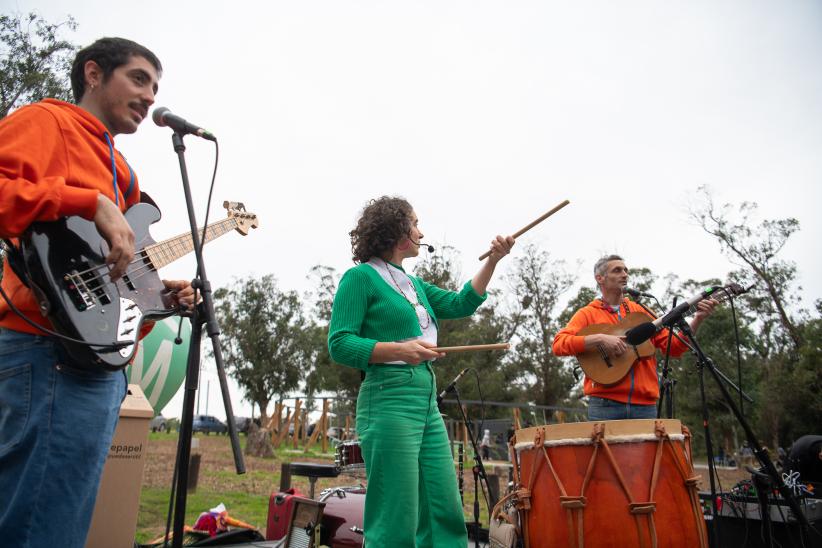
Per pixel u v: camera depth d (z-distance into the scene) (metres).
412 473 2.62
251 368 31.34
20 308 1.83
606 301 4.69
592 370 4.20
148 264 2.24
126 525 3.88
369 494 2.66
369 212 3.11
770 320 26.59
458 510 2.74
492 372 26.53
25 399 1.77
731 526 3.83
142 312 2.11
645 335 3.88
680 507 2.80
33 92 9.51
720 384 3.55
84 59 2.21
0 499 1.73
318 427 19.41
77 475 1.83
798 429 22.02
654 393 4.12
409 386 2.73
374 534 2.58
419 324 2.92
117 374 2.02
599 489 2.79
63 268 1.83
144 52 2.29
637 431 2.87
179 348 9.60
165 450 16.25
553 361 29.91
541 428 3.04
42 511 1.75
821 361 21.70
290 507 4.66
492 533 3.51
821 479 4.02
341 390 27.19
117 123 2.25
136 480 3.96
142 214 2.32
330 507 4.04
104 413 1.93
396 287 2.97
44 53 9.55
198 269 2.35
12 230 1.68
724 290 3.86
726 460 25.47
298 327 32.22
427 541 2.72
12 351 1.80
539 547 2.93
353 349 2.67
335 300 2.88
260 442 17.27
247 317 32.16
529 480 3.05
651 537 2.70
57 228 1.85
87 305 1.86
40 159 1.81
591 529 2.75
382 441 2.64
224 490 8.78
